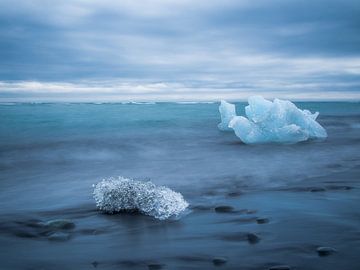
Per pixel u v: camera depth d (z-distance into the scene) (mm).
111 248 3986
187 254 3762
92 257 3754
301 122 15406
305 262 3455
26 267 3521
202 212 5262
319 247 3816
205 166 9984
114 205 5312
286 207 5441
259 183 7488
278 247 3857
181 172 9086
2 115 31047
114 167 10164
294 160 10781
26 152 13195
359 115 35906
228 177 8258
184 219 4945
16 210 5590
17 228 4688
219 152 12836
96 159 11781
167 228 4598
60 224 4688
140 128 22125
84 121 26297
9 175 9078
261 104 14984
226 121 19828
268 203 5707
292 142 14727
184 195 6402
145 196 5270
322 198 5984
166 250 3887
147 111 42344
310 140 15516
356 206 5453
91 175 8961
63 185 7719
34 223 4898
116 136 18078
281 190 6723
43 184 7871
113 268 3477
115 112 39094
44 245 4105
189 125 24203
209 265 3475
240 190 6809
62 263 3609
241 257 3631
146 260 3643
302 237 4141
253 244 3969
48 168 10125
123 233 4461
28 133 19188
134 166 10258
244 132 14953
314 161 10539
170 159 11516
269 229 4449
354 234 4223
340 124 25109
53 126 22781
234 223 4723
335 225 4559
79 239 4285
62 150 13672
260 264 3453
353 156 11469
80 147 14406
